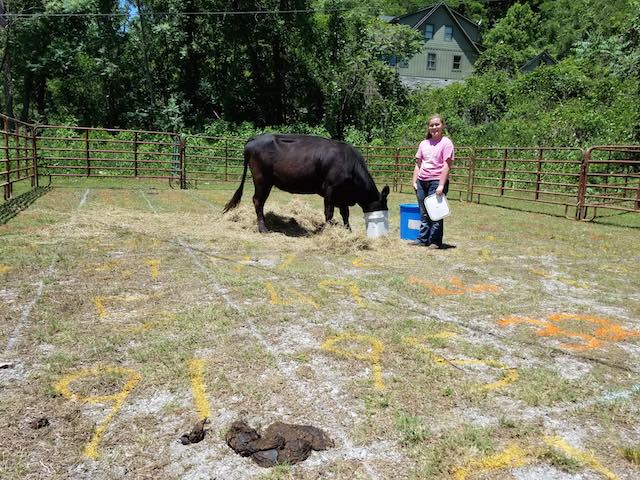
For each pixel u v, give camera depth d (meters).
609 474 2.08
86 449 2.15
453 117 23.73
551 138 17.59
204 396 2.59
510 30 43.12
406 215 6.93
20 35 23.69
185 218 8.06
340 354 3.14
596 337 3.57
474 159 12.45
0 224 6.89
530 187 14.40
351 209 10.16
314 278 4.84
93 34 24.59
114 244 6.00
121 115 26.50
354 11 26.58
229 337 3.35
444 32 37.16
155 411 2.45
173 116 24.59
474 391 2.71
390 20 37.19
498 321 3.86
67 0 23.22
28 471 1.99
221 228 7.25
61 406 2.46
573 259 6.09
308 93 27.95
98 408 2.46
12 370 2.82
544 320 3.91
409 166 16.03
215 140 21.70
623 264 5.89
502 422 2.42
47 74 25.42
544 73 23.86
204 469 2.05
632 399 2.68
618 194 12.34
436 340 3.41
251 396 2.60
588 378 2.92
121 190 12.45
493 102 25.06
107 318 3.62
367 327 3.62
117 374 2.79
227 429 2.31
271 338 3.36
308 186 6.74
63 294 4.11
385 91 27.78
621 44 21.67
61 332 3.35
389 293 4.46
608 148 9.18
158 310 3.82
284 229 7.30
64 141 16.80
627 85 21.09
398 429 2.35
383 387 2.74
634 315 4.07
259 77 27.42
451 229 8.19
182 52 24.47
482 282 4.96
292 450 2.15
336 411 2.49
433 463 2.10
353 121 27.38
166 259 5.37
